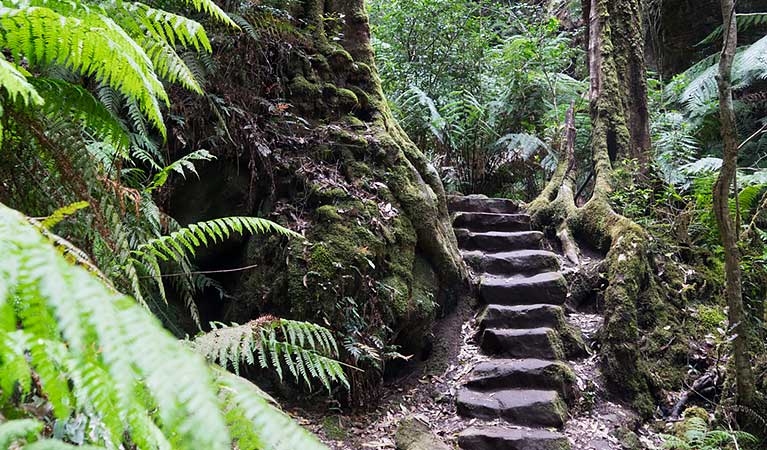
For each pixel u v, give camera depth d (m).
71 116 1.55
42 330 0.51
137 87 1.34
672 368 4.61
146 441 0.55
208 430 0.41
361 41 5.68
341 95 5.19
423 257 4.98
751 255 5.05
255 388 0.94
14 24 1.17
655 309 4.92
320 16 5.43
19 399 0.76
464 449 3.68
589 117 7.46
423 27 8.05
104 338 0.43
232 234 4.45
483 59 8.27
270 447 0.59
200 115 4.22
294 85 4.93
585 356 4.66
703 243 5.80
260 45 4.68
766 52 7.00
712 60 8.16
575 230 6.04
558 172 6.82
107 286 0.74
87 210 1.50
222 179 4.40
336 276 4.11
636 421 4.18
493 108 7.98
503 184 7.96
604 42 6.91
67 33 1.20
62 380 0.58
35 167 1.44
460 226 6.09
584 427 4.01
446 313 5.01
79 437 0.73
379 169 4.96
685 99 7.64
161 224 2.38
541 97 8.09
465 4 8.39
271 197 4.52
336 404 3.94
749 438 3.80
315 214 4.41
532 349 4.49
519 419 3.93
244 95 4.52
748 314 4.84
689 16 9.09
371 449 3.62
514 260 5.42
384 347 4.12
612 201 6.07
